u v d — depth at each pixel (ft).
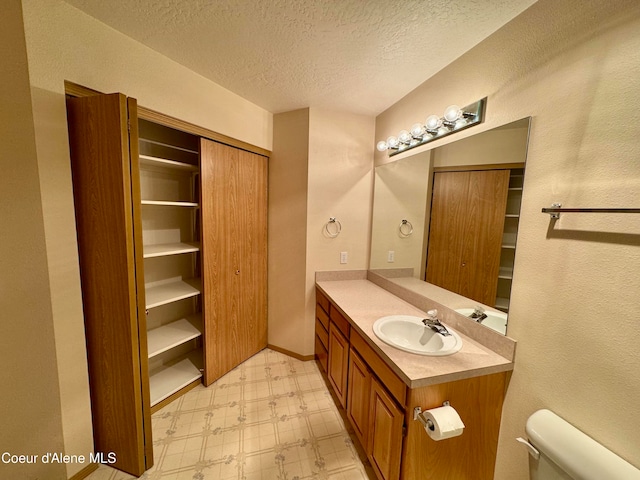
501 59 4.04
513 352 3.86
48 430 4.14
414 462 3.69
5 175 3.70
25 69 3.54
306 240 7.67
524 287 3.75
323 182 7.59
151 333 6.73
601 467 2.64
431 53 4.80
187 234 7.70
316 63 5.25
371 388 4.51
